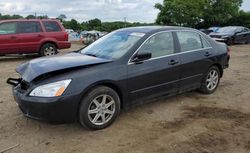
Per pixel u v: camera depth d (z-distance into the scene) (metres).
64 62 4.64
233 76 8.88
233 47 19.88
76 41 26.62
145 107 5.69
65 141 4.27
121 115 5.26
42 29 12.55
